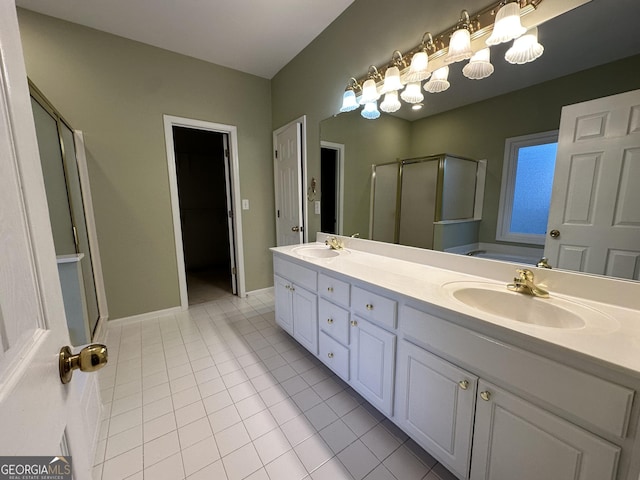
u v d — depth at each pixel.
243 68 2.90
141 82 2.44
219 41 2.40
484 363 0.93
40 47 2.03
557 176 1.14
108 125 2.33
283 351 2.11
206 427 1.41
